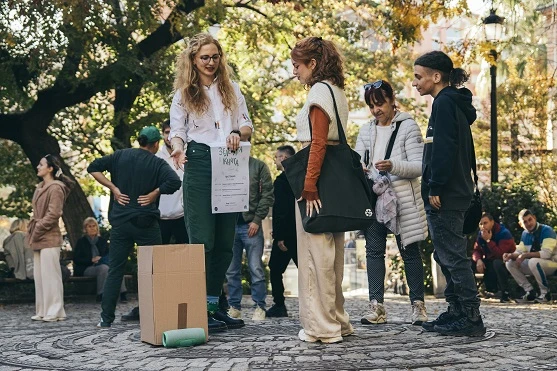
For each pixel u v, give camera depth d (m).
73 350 7.38
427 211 7.55
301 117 6.93
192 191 7.89
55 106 19.50
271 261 10.77
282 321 9.84
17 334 9.31
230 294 10.91
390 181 8.79
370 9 21.28
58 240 11.84
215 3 17.89
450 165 7.26
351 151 6.87
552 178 27.11
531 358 6.11
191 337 7.14
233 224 8.16
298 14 21.06
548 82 21.80
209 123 7.95
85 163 26.11
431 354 6.29
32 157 19.77
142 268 7.54
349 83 24.45
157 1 17.53
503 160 29.48
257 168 10.70
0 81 18.12
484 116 30.64
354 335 7.33
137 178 9.69
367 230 8.90
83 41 17.52
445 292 7.80
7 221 28.72
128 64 17.88
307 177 6.70
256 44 20.45
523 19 16.16
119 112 20.05
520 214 14.75
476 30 16.16
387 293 18.25
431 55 7.70
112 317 9.84
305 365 5.89
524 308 12.77
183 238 11.17
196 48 7.84
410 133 8.96
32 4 16.44
